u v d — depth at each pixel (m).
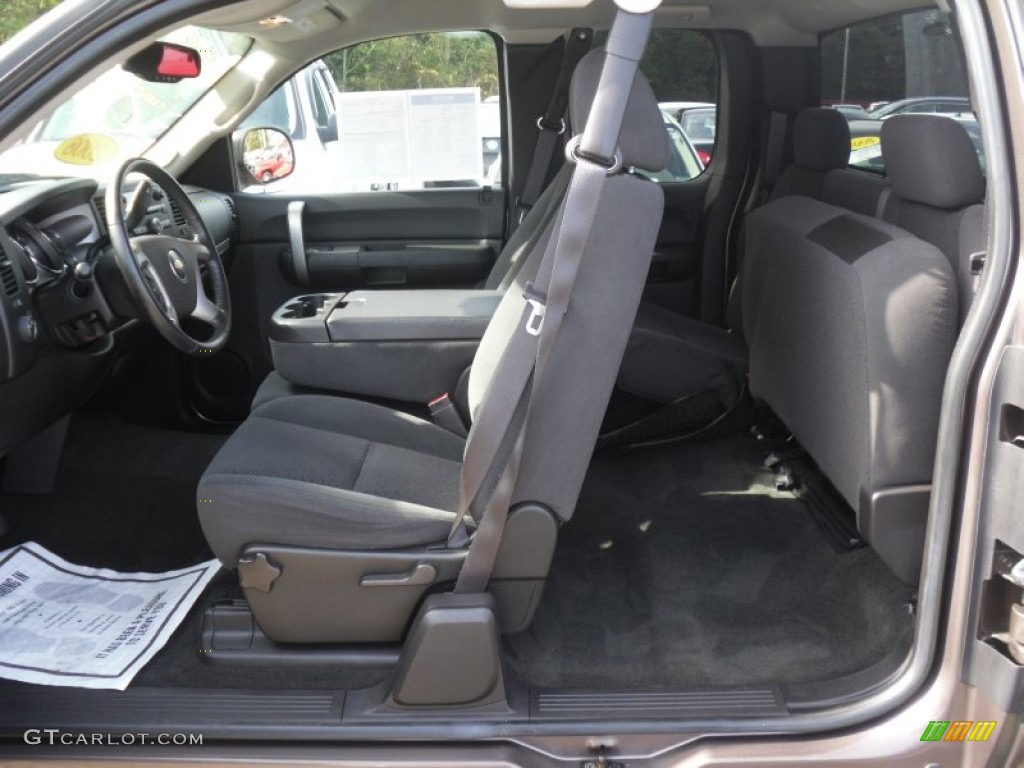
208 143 3.16
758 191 3.23
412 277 3.30
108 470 2.68
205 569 2.08
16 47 1.26
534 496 1.49
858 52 2.66
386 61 3.11
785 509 2.40
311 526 1.54
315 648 1.65
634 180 1.38
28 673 1.63
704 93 3.29
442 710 1.48
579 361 1.41
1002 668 1.26
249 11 2.32
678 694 1.52
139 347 2.79
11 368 1.91
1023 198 1.22
